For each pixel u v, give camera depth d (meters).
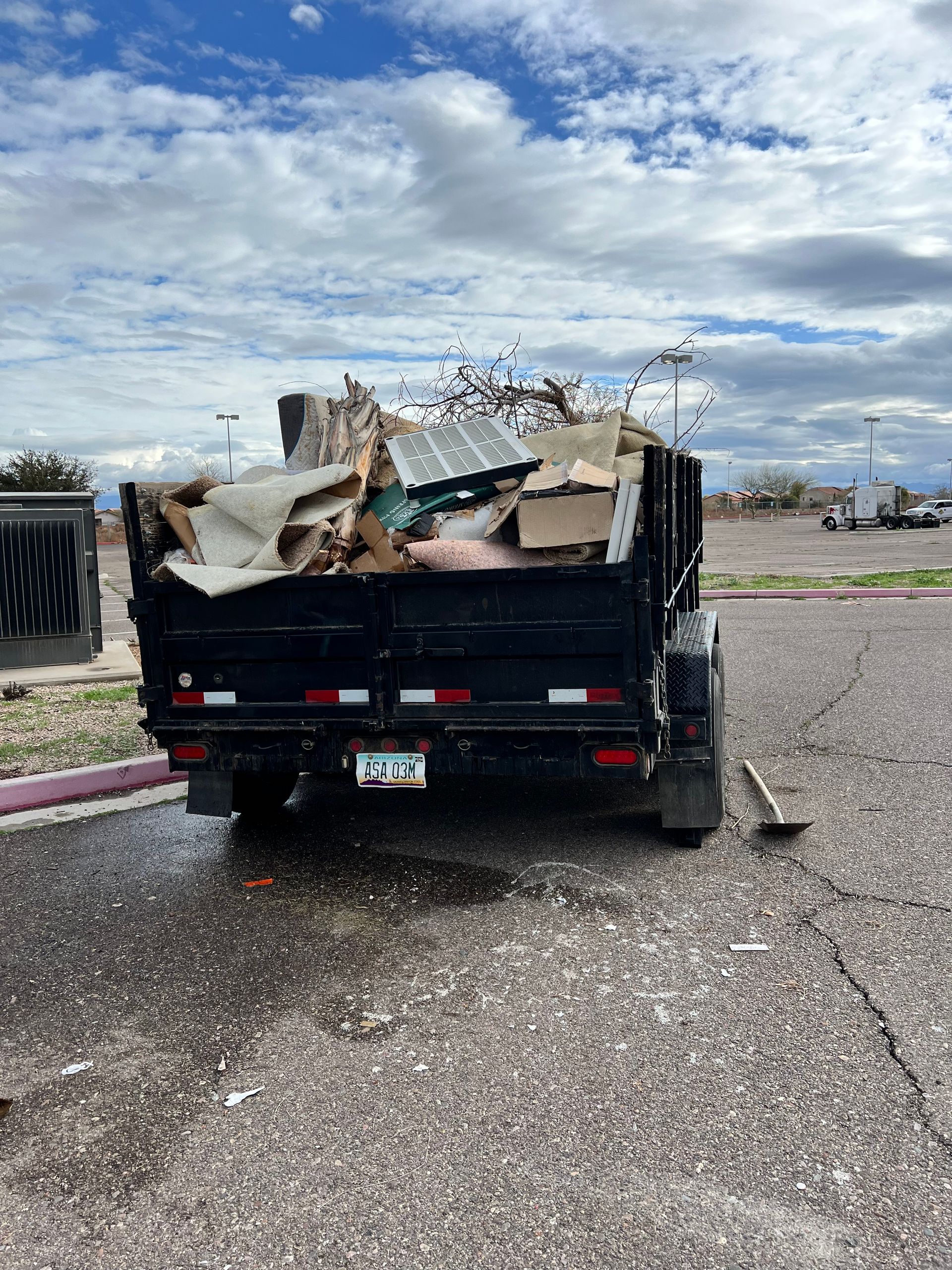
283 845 4.99
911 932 3.64
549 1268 2.06
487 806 5.56
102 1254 2.17
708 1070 2.77
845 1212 2.19
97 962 3.67
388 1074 2.82
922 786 5.52
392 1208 2.26
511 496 4.39
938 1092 2.62
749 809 5.25
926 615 13.41
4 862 4.86
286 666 4.24
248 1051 2.99
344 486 4.50
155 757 6.38
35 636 9.86
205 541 4.39
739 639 11.66
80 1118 2.68
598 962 3.49
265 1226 2.23
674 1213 2.21
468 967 3.50
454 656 4.00
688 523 5.40
